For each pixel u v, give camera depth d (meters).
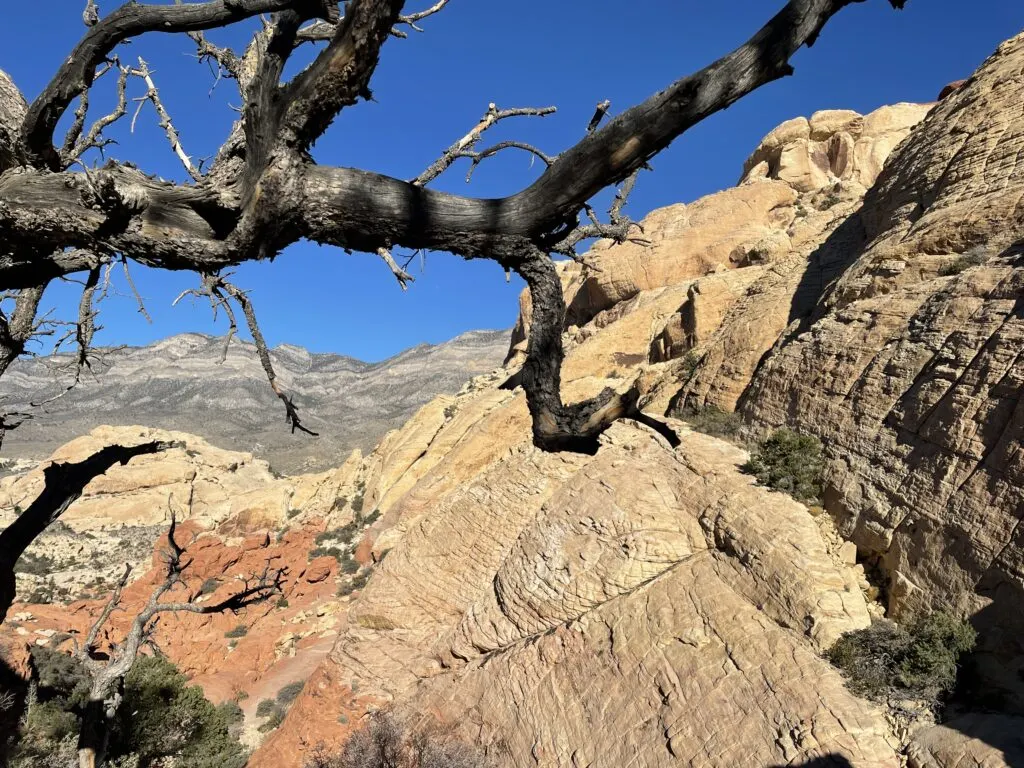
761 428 19.36
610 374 39.12
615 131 1.80
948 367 12.46
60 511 5.48
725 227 43.16
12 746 13.45
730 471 16.44
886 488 12.55
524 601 17.34
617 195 2.27
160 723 17.25
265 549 42.91
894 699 9.36
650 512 16.34
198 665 33.12
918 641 9.70
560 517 18.30
